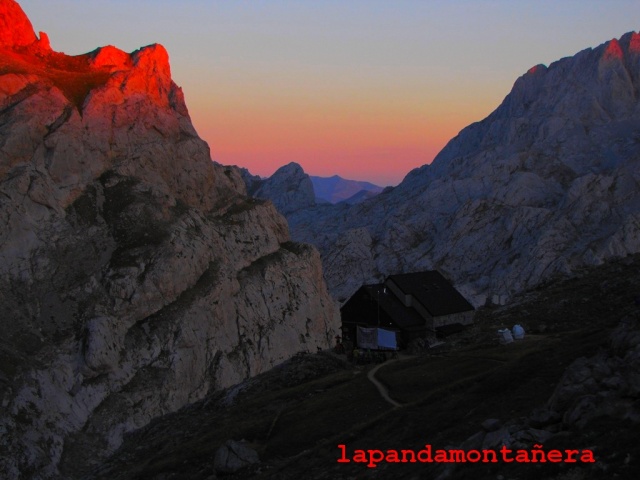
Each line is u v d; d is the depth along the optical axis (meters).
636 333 31.48
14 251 101.94
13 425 81.62
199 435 51.56
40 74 124.81
